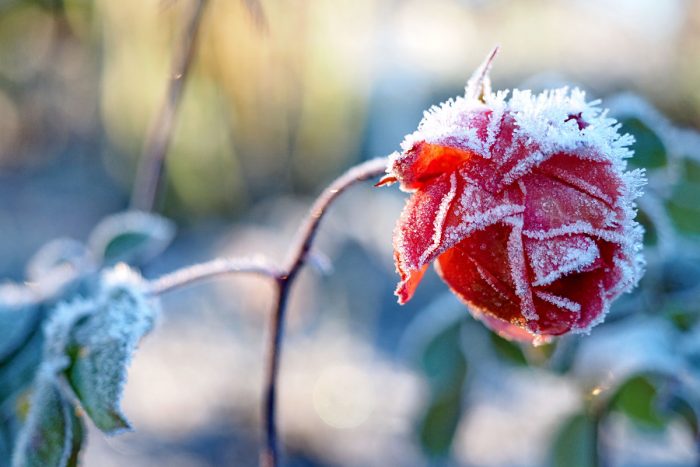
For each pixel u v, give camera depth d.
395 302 1.02
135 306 0.39
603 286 0.35
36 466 0.39
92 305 0.40
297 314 0.88
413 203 0.36
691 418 0.48
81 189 1.44
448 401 0.53
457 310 0.53
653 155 0.47
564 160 0.35
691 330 0.49
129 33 0.71
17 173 1.52
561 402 0.77
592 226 0.35
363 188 1.02
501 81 1.30
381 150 1.11
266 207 1.07
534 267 0.34
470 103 0.36
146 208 0.50
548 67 1.29
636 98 0.48
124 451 0.70
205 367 0.85
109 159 1.28
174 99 0.50
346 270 0.93
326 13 0.75
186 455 0.70
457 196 0.35
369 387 0.84
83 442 0.40
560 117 0.35
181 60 0.49
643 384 0.50
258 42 0.66
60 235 1.27
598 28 1.28
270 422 0.41
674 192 0.48
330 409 0.79
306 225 0.41
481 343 0.53
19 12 1.42
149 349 0.89
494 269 0.35
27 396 0.44
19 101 1.53
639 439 0.67
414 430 0.54
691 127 1.11
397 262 0.36
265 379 0.41
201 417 0.77
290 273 0.41
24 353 0.44
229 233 1.07
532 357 0.50
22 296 0.46
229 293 0.97
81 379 0.38
